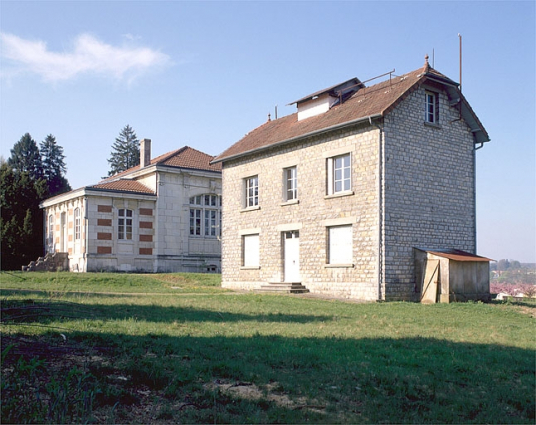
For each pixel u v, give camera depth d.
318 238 22.11
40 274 26.92
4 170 40.66
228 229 27.22
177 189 34.53
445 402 6.18
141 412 5.68
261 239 25.08
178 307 14.45
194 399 6.02
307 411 5.71
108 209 32.53
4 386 5.69
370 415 5.62
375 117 19.59
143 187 34.72
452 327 12.43
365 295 19.91
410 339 10.10
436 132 21.56
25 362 6.25
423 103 21.28
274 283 23.44
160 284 25.78
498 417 5.70
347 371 7.27
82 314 11.73
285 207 23.89
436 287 19.31
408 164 20.48
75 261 33.09
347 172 21.39
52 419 5.28
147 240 33.59
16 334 8.47
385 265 19.44
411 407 5.95
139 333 9.65
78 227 33.34
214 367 7.22
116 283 25.05
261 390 6.46
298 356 8.02
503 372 7.54
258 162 25.61
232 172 27.30
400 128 20.39
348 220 20.83
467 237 22.17
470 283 19.61
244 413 5.62
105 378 6.54
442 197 21.48
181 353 8.09
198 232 35.62
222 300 17.53
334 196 21.38
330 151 21.81
